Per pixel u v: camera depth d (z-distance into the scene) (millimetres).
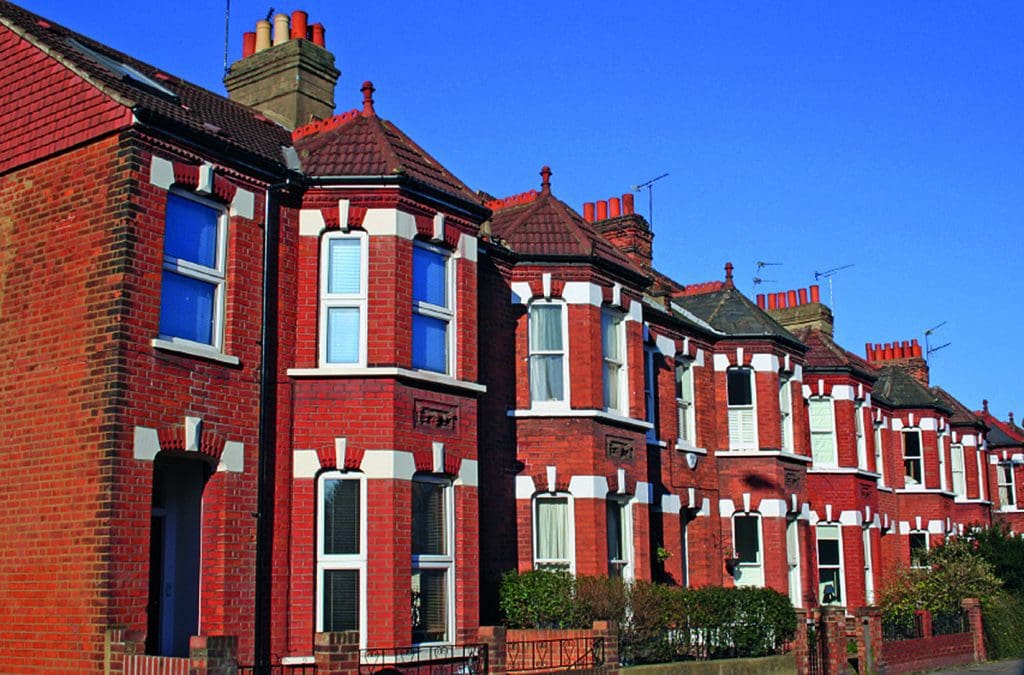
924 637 28469
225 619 14859
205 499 15273
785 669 21688
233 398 15508
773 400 28547
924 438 38562
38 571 14094
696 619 20297
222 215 15977
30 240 15266
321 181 17125
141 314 14273
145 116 14492
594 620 18484
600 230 29531
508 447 20688
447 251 18453
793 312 36750
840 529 32094
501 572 19812
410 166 17891
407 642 16141
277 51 21625
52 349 14617
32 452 14500
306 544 16109
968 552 33594
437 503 17531
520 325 21375
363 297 17047
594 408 21094
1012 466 48875
